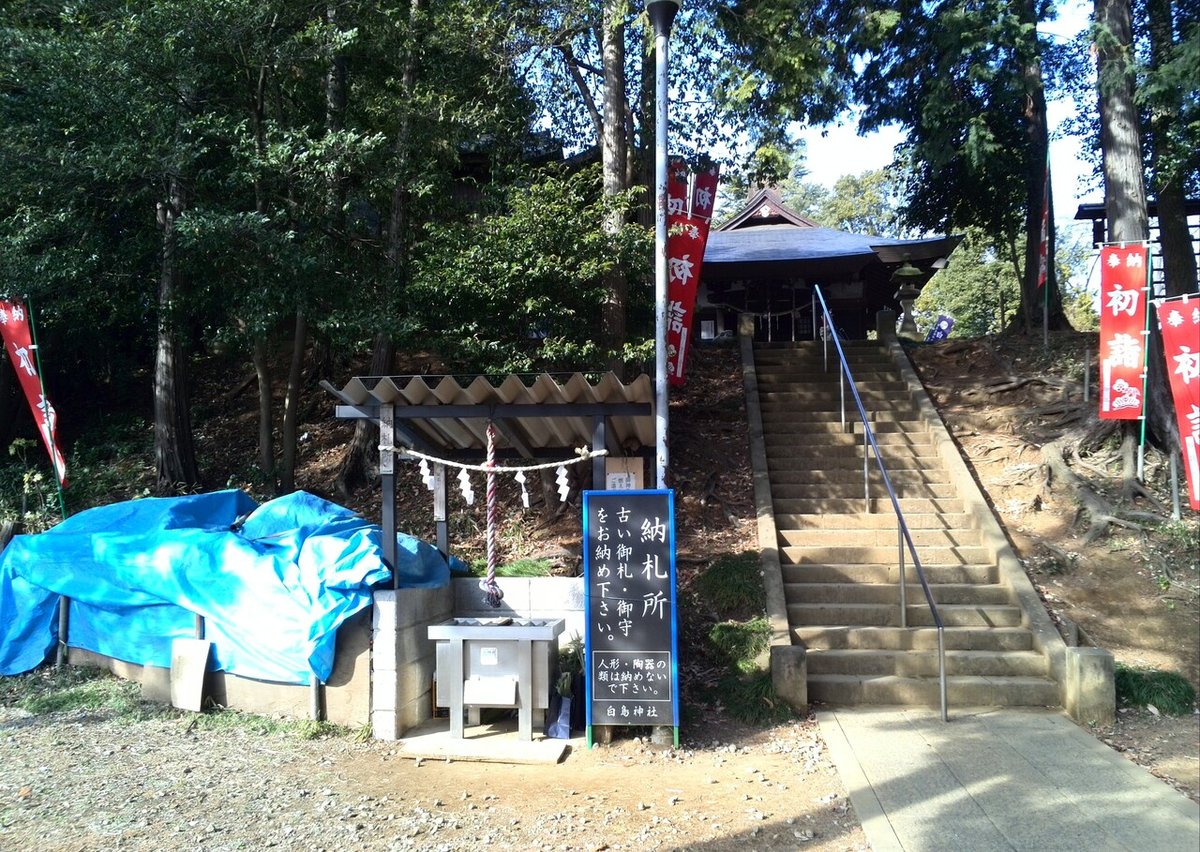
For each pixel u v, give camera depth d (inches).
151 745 245.9
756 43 437.7
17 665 314.3
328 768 228.4
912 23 535.2
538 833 186.9
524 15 461.4
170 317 431.8
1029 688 273.3
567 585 303.9
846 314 887.7
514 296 374.9
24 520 432.1
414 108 424.8
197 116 391.2
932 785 210.2
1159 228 593.9
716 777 220.7
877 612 311.3
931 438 431.8
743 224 986.1
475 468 264.5
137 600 290.7
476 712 261.0
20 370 397.1
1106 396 389.7
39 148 378.3
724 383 530.9
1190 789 207.2
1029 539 352.5
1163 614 306.7
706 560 348.8
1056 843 177.3
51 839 185.3
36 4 420.2
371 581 252.8
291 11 404.8
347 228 441.1
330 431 551.8
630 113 497.7
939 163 542.6
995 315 1299.2
